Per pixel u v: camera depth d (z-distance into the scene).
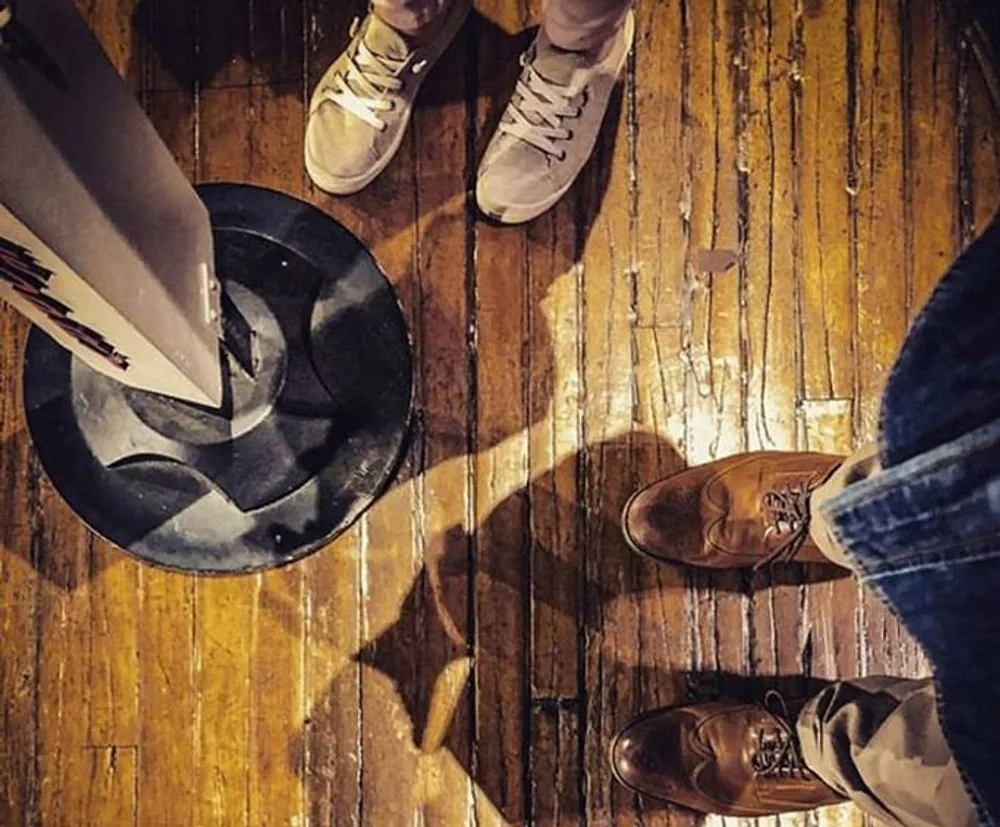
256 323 1.45
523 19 1.54
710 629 1.48
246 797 1.48
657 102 1.54
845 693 1.24
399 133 1.49
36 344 1.46
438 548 1.49
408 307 1.52
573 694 1.48
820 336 1.52
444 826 1.47
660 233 1.53
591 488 1.50
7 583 1.49
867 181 1.53
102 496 1.46
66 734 1.48
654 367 1.51
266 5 1.55
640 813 1.46
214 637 1.49
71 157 0.70
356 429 1.47
